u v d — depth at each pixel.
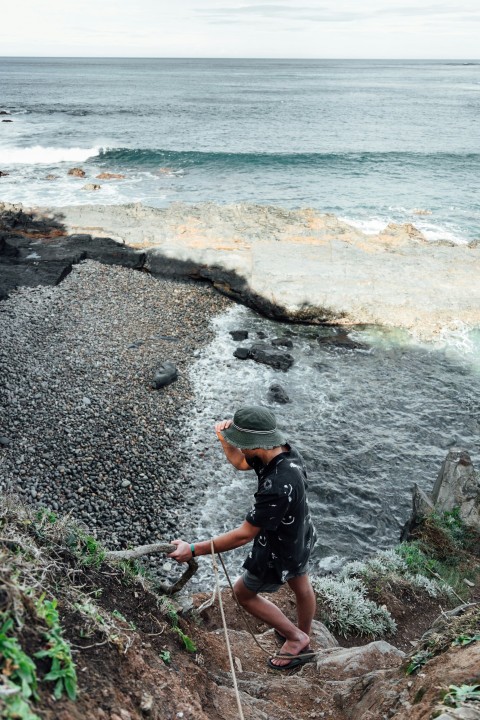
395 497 13.32
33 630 2.16
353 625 7.09
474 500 11.12
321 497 13.20
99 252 24.45
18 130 64.62
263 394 16.72
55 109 87.69
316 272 22.39
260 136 63.22
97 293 21.47
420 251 24.67
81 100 104.38
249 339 19.94
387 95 121.19
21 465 12.51
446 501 11.24
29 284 21.20
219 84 155.75
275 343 19.61
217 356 18.58
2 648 1.90
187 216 27.47
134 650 2.87
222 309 21.86
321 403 16.50
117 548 11.03
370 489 13.49
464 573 9.55
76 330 18.62
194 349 18.80
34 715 1.75
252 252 24.05
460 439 15.30
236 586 4.07
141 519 11.82
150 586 4.10
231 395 16.48
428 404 16.62
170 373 16.53
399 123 74.88
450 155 51.34
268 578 3.78
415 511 11.54
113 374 16.44
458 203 36.75
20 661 1.90
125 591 3.62
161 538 11.48
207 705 3.12
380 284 21.80
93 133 63.34
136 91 127.50
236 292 22.34
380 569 8.95
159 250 23.95
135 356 17.66
